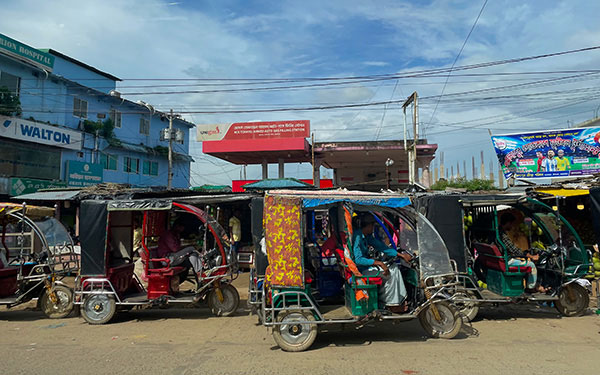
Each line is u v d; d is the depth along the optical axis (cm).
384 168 2888
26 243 983
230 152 2183
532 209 750
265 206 551
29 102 1878
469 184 2197
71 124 2092
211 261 744
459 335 597
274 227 544
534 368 455
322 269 623
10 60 1792
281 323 521
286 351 522
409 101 1783
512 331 620
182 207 709
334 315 550
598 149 1323
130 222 798
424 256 575
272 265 536
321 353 515
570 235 734
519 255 718
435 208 694
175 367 466
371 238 606
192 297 720
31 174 1845
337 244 609
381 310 568
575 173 1355
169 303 723
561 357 494
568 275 699
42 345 560
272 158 2388
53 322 702
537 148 1408
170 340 584
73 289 741
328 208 624
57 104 2006
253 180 2259
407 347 538
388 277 564
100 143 2222
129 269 768
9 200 1722
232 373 445
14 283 765
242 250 1316
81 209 700
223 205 1386
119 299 691
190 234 1232
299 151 2177
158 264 745
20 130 1766
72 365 475
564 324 664
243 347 546
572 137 1361
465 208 768
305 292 534
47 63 1934
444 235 686
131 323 692
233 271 772
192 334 618
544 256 753
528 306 801
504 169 1452
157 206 703
